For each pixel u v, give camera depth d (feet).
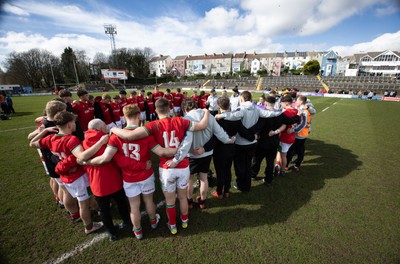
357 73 180.14
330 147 20.10
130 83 201.26
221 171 10.45
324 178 13.67
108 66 220.23
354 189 12.26
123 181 7.88
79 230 9.08
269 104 11.59
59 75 179.42
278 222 9.37
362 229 8.90
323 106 52.65
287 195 11.63
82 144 7.95
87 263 7.38
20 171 14.98
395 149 19.56
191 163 9.48
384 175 14.10
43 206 10.78
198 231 8.89
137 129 7.12
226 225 9.24
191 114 8.79
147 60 220.64
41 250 7.93
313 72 177.58
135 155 7.42
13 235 8.67
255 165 13.26
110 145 7.09
